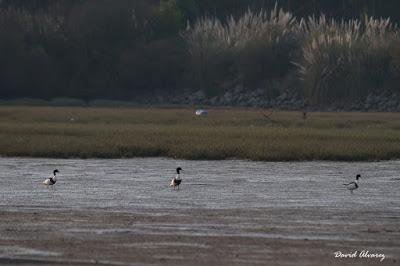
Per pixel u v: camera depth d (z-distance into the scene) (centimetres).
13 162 7400
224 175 6588
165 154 7900
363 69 15288
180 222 4594
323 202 5278
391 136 8944
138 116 11875
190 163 7381
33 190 5744
